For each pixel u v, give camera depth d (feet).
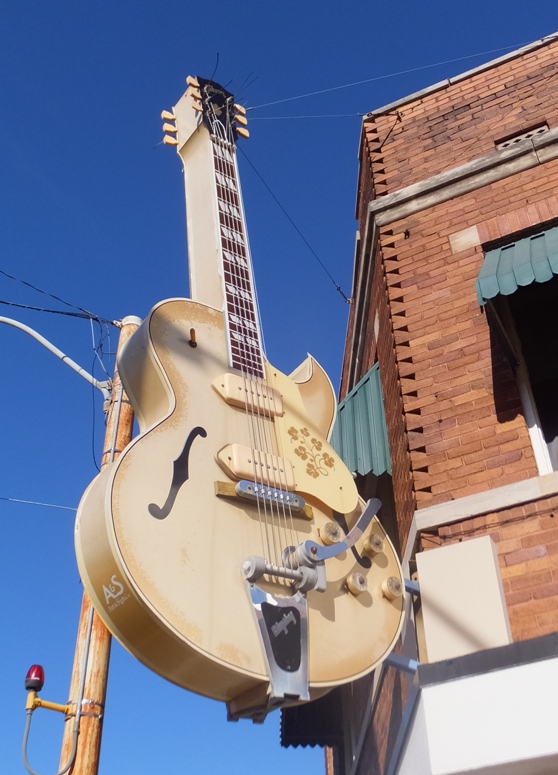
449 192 27.78
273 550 17.22
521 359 23.07
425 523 20.95
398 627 18.08
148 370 19.02
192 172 26.78
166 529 15.96
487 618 18.12
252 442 18.98
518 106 29.04
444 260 26.22
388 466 26.96
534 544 19.39
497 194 26.96
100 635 21.71
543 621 18.24
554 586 18.58
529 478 20.45
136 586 14.82
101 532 15.46
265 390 20.42
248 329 21.74
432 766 15.87
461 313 24.66
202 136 27.27
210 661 14.89
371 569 18.72
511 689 15.83
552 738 15.06
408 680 19.53
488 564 18.89
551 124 28.02
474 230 26.30
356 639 17.20
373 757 26.94
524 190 26.55
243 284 23.04
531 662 15.89
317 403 21.95
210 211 24.95
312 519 18.58
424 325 25.09
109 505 15.49
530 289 23.41
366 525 18.76
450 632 18.20
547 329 23.49
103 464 25.27
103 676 21.26
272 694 15.16
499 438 21.77
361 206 33.81
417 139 30.30
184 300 20.85
